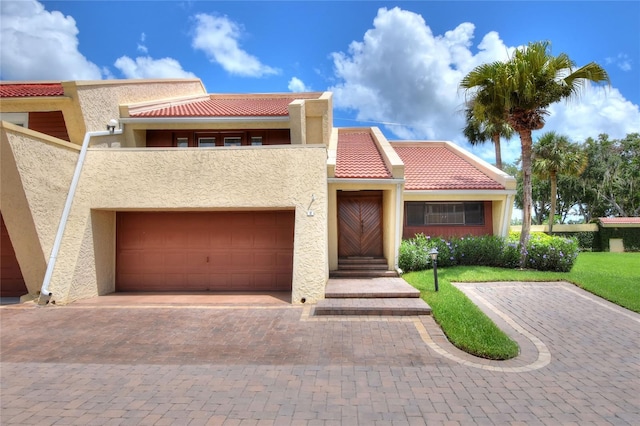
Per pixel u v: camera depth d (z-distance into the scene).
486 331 6.75
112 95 12.16
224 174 10.03
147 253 11.18
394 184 11.83
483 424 4.03
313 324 7.55
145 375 5.32
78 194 10.09
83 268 9.80
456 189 13.11
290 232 10.99
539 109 12.29
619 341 6.71
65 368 5.60
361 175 11.86
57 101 10.60
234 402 4.53
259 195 9.88
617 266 15.55
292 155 10.07
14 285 10.45
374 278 11.31
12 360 5.92
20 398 4.70
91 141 10.86
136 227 11.24
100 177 10.18
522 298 9.31
